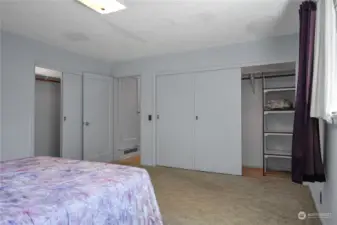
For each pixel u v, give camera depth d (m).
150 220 1.48
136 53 4.27
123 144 5.36
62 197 1.04
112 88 5.04
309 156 2.02
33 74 3.47
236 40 3.59
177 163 4.32
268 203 2.57
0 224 0.78
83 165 1.71
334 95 1.67
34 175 1.42
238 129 3.81
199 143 4.13
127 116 5.51
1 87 3.07
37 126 4.42
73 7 2.41
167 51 4.16
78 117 4.29
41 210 0.91
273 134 3.96
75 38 3.41
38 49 3.55
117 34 3.25
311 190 2.85
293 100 4.16
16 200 1.00
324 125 2.18
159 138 4.50
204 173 3.93
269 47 3.53
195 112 4.16
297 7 2.45
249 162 4.50
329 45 1.68
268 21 2.85
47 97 4.62
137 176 1.47
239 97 3.79
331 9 1.66
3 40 3.09
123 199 1.26
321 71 1.80
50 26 2.94
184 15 2.64
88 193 1.11
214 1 2.31
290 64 3.58
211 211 2.36
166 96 4.43
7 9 2.45
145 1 2.29
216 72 3.97
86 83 4.39
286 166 4.18
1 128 3.06
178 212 2.33
